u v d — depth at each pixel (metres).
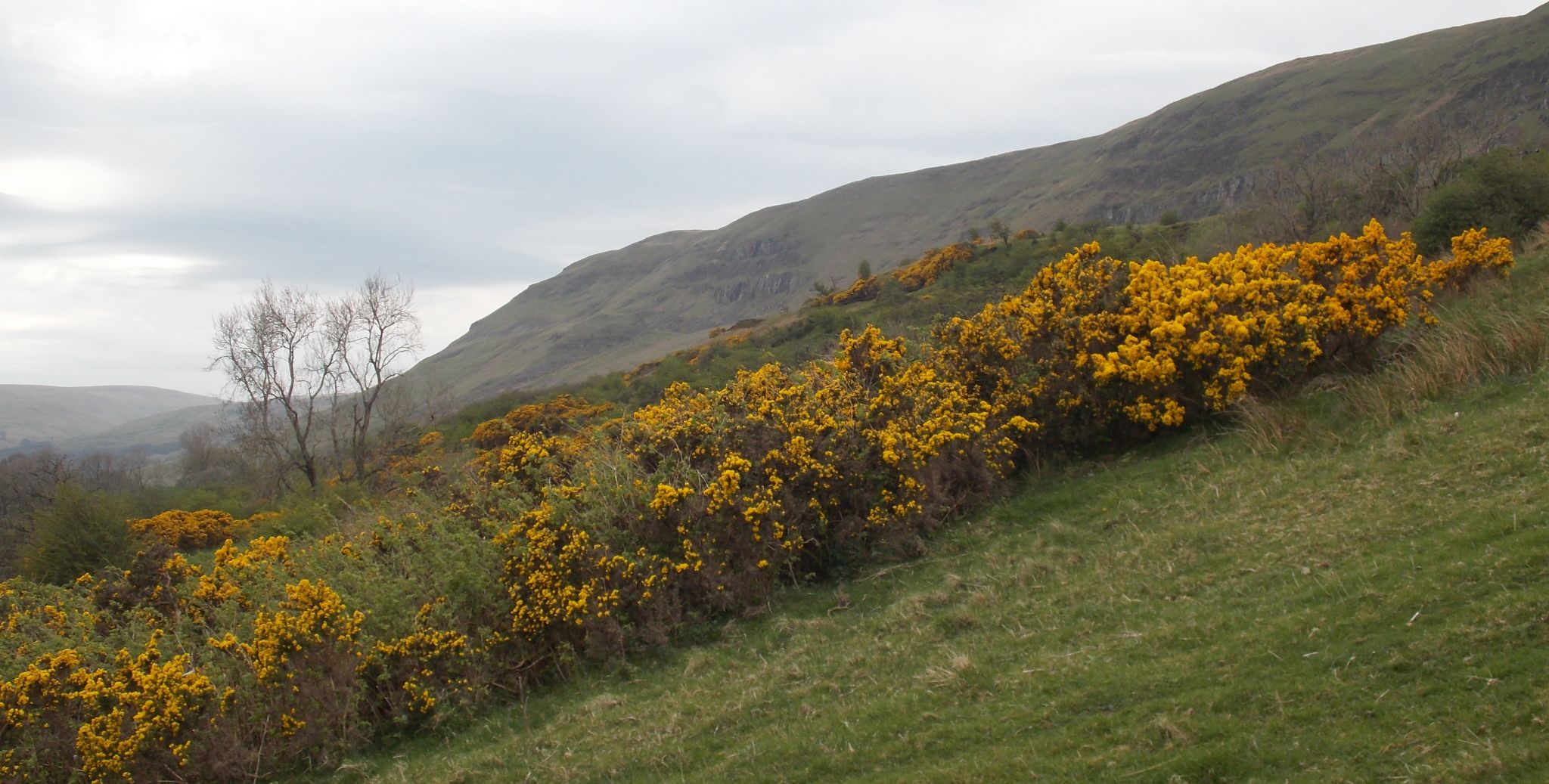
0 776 6.60
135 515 24.88
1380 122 93.62
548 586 7.62
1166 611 5.57
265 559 9.93
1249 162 105.94
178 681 6.78
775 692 6.11
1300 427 7.62
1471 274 9.45
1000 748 4.54
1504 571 4.53
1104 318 9.20
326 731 6.79
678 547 8.07
